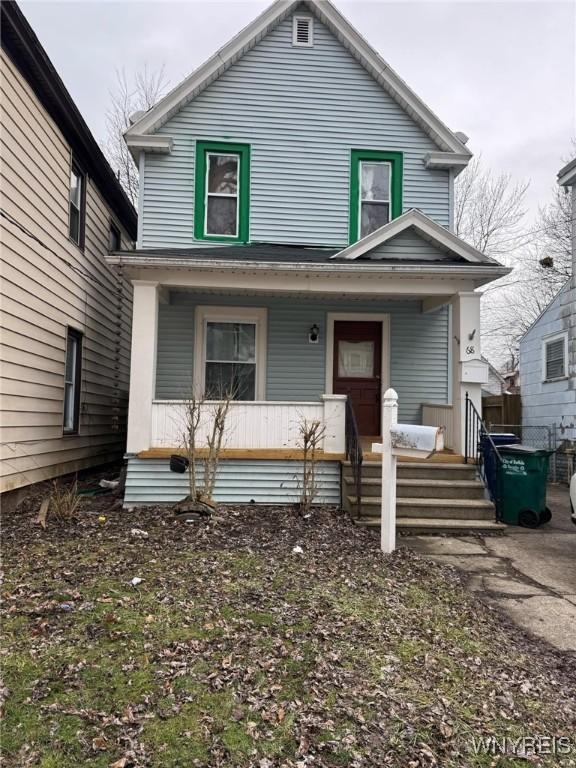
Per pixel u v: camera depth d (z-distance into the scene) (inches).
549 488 440.5
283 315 364.2
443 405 330.6
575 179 450.6
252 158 363.3
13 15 231.5
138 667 113.4
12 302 257.1
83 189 367.9
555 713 110.0
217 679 110.1
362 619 144.0
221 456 282.8
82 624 131.4
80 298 365.7
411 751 93.3
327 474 290.5
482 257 313.3
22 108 265.1
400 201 371.9
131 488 280.5
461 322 303.3
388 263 292.7
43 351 298.7
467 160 371.9
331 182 368.5
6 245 249.3
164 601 147.0
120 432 485.4
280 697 105.9
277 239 362.9
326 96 370.0
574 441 446.3
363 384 371.9
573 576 199.9
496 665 128.3
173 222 354.9
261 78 366.0
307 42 369.1
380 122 373.7
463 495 274.4
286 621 138.9
